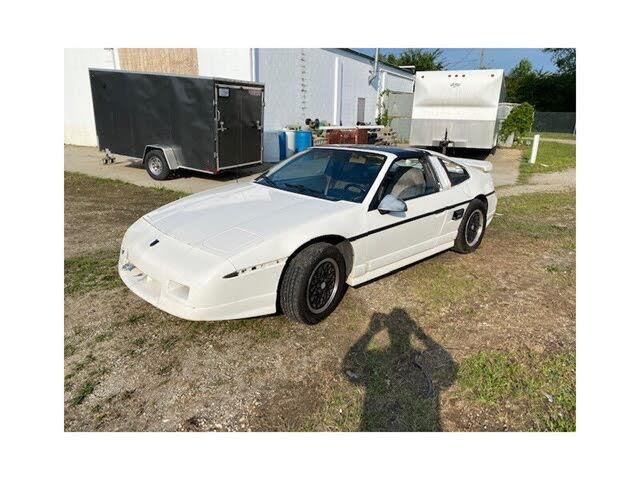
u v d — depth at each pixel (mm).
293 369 2852
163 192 8336
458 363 2961
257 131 10297
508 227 6488
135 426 2383
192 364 2871
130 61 14375
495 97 13102
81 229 5719
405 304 3775
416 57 49344
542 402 2623
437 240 4531
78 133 16469
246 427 2400
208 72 13266
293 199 3781
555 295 4055
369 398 2619
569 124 37812
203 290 2807
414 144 14711
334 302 3475
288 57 14617
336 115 18766
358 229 3553
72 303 3600
